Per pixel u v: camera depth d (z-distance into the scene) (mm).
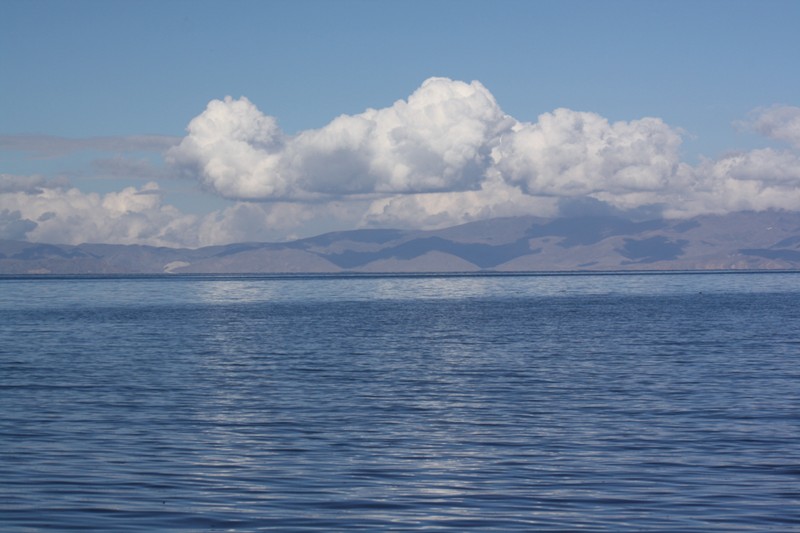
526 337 83875
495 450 31594
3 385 49312
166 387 48594
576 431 35156
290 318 120312
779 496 25203
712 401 42594
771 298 176625
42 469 28516
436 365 59656
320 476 27703
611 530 22281
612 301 170500
